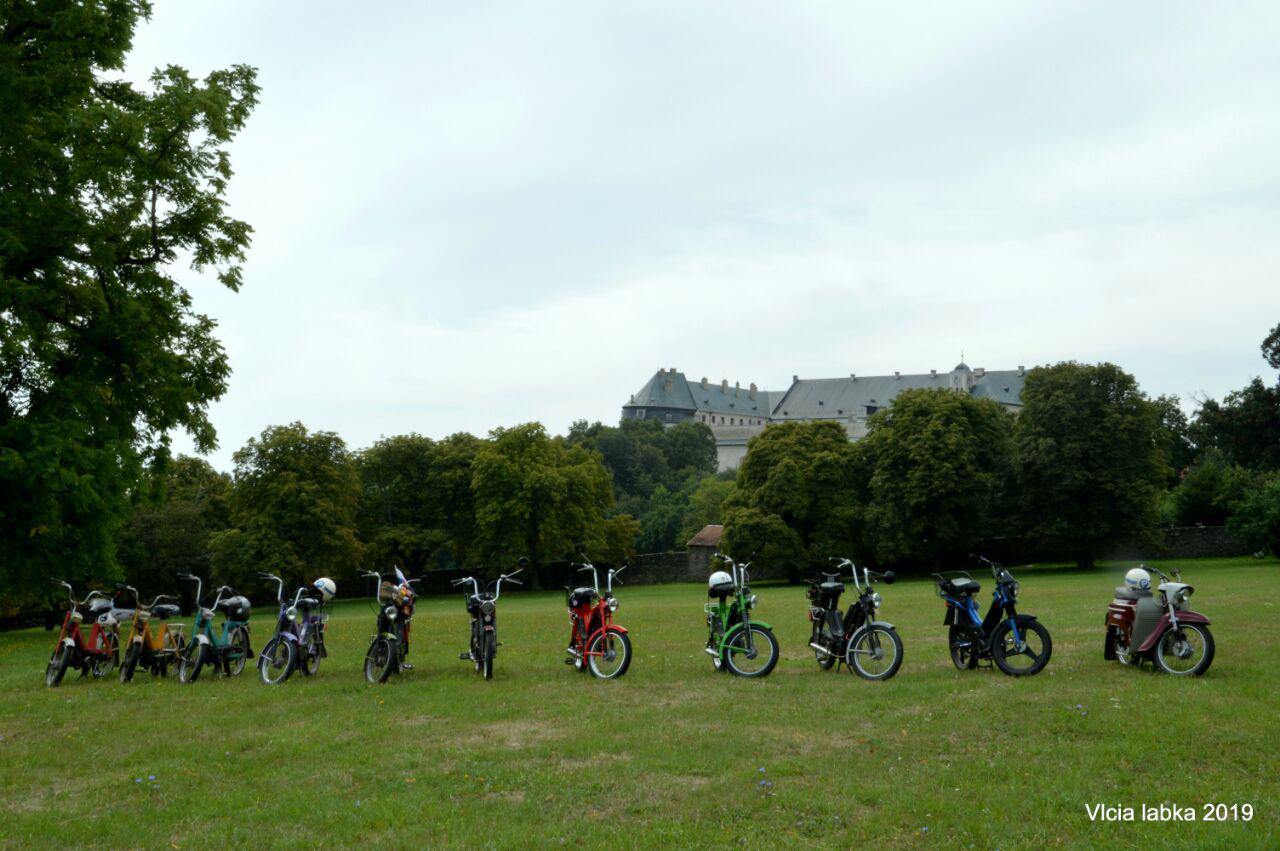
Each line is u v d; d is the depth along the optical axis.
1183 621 11.98
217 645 14.77
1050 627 18.73
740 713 10.41
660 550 115.50
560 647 18.75
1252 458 74.81
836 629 13.12
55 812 7.47
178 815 7.30
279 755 9.16
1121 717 9.41
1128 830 6.35
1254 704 9.80
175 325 24.66
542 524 69.75
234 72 25.11
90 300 23.36
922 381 187.62
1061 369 61.75
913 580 60.56
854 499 66.75
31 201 20.59
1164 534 62.50
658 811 7.05
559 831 6.61
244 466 61.22
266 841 6.64
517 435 71.56
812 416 196.00
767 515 66.19
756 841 6.33
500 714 10.79
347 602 63.44
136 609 15.16
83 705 12.61
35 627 48.53
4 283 19.78
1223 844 6.02
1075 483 59.31
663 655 16.47
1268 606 21.41
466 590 14.58
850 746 8.80
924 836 6.38
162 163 22.52
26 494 21.20
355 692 12.71
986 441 63.88
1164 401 94.94
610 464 145.00
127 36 23.55
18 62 21.70
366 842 6.54
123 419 23.30
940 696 10.98
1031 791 7.21
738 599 13.44
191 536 61.69
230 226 25.08
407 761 8.70
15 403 22.61
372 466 74.62
